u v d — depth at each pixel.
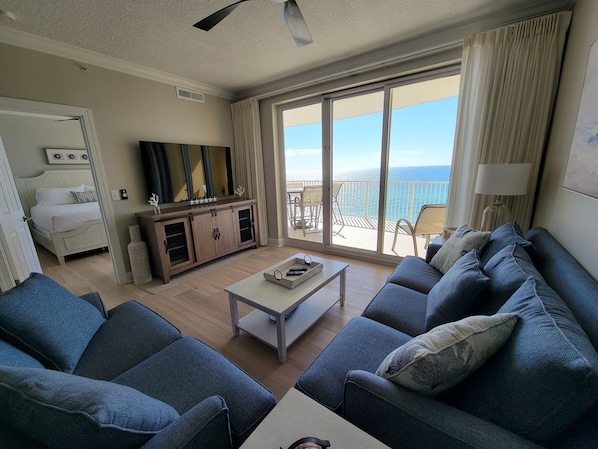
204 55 2.76
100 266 3.66
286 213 4.41
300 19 1.64
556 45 1.95
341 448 0.70
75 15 1.98
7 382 0.66
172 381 1.10
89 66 2.67
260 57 2.85
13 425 0.64
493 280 1.21
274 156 4.12
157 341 1.38
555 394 0.60
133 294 2.81
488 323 0.83
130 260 3.02
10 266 2.39
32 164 4.82
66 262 3.85
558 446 0.61
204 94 3.80
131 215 3.12
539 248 1.52
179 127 3.54
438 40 2.47
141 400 0.77
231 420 0.95
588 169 1.28
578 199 1.42
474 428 0.67
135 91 3.06
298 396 0.86
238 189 4.34
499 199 2.29
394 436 0.78
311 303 2.28
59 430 0.60
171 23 2.14
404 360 0.81
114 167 2.95
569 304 0.94
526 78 2.08
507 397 0.69
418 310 1.53
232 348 1.93
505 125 2.22
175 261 3.21
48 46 2.38
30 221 4.72
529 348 0.70
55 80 2.47
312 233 4.90
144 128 3.17
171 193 3.38
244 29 2.26
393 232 4.58
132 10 1.95
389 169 3.27
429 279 1.90
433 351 0.78
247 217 4.18
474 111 2.37
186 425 0.75
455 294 1.22
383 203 3.35
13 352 1.03
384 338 1.28
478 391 0.78
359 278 3.05
